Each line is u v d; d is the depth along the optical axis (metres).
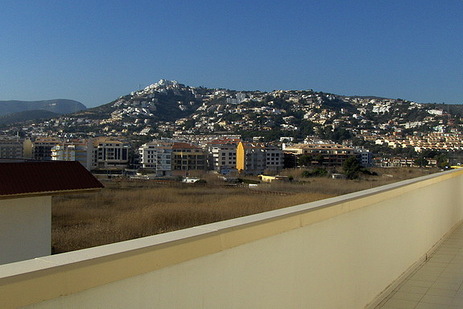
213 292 1.99
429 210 6.07
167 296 1.75
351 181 40.72
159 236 1.86
